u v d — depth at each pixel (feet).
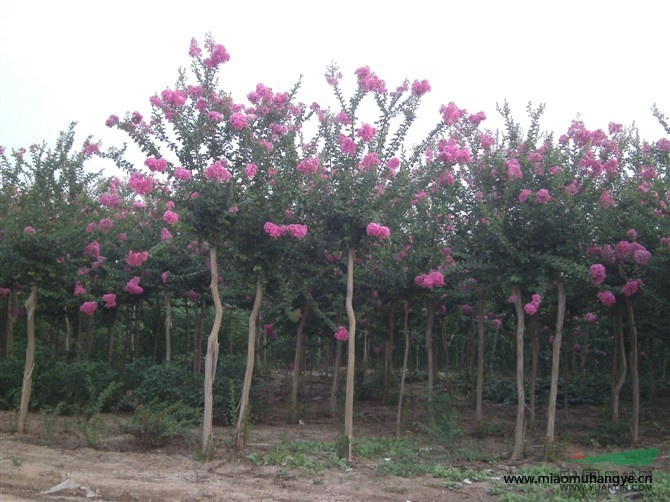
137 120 25.66
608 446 30.32
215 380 33.94
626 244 27.09
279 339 43.47
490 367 55.01
